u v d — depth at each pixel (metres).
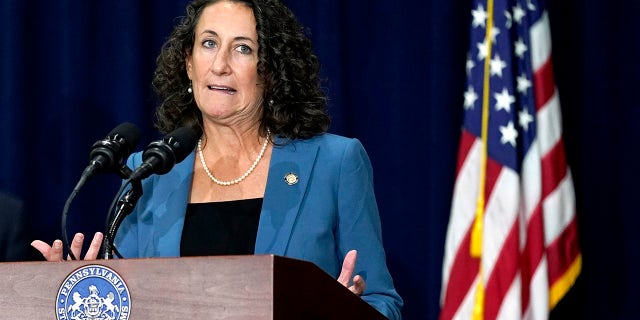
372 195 4.93
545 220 7.15
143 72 7.96
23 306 3.27
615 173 7.54
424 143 7.75
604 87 7.55
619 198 7.51
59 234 7.88
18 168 7.82
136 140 4.12
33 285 3.27
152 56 8.07
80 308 3.22
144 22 8.05
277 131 4.93
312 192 4.73
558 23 7.68
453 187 7.55
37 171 7.93
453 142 7.58
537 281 6.98
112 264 3.20
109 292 3.19
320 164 4.81
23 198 7.80
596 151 7.55
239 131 4.89
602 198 7.52
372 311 3.71
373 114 7.86
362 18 7.91
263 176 4.84
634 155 7.47
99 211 7.90
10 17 7.89
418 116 7.77
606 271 7.48
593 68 7.58
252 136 4.93
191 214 4.80
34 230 7.86
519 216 7.09
